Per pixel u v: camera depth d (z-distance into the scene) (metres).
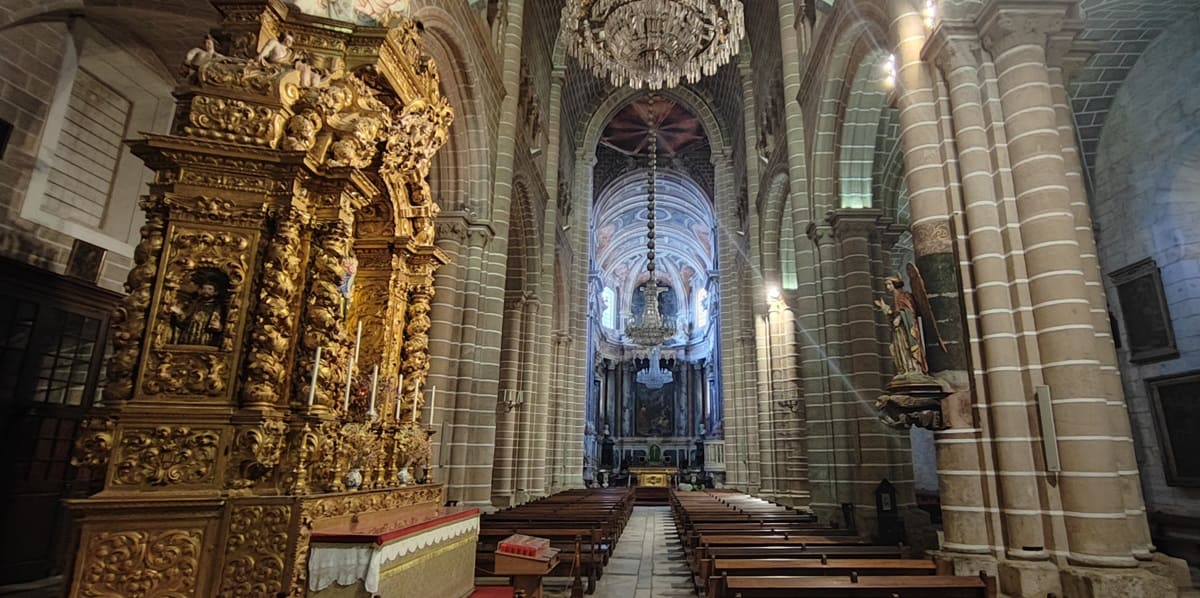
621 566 10.57
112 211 9.05
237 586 4.00
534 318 20.19
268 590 4.00
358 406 6.05
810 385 13.33
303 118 4.82
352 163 5.01
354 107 5.29
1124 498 6.49
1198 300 10.42
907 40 8.16
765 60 19.39
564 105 24.80
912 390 7.09
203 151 4.58
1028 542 6.23
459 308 12.85
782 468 17.08
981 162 7.16
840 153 12.43
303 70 5.03
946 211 7.52
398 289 6.73
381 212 6.63
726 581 5.14
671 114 30.31
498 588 6.79
